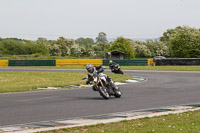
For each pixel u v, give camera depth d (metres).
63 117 11.91
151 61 63.62
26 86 25.48
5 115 12.36
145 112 12.77
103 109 13.76
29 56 91.69
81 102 16.00
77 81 30.12
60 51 126.44
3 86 26.91
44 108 14.07
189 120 10.69
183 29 129.75
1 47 115.75
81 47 130.12
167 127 9.51
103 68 17.31
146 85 25.58
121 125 10.06
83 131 9.22
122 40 118.69
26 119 11.53
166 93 19.86
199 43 115.12
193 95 18.77
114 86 17.45
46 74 40.62
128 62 63.91
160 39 194.00
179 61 60.69
